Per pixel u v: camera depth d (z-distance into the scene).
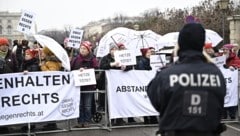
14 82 8.34
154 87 3.70
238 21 22.83
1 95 8.27
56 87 8.66
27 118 8.43
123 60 9.16
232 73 9.84
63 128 9.34
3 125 8.30
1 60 8.59
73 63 9.38
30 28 9.36
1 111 8.27
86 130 9.14
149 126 9.48
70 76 8.80
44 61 9.18
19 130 8.95
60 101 8.70
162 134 3.68
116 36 14.53
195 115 3.48
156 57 9.41
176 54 3.87
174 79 3.57
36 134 8.80
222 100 3.61
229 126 9.56
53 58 9.12
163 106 3.62
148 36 15.02
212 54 9.86
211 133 3.54
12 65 9.29
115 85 9.16
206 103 3.50
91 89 9.22
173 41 13.66
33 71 8.98
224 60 9.79
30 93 8.45
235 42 22.86
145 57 9.81
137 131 9.02
